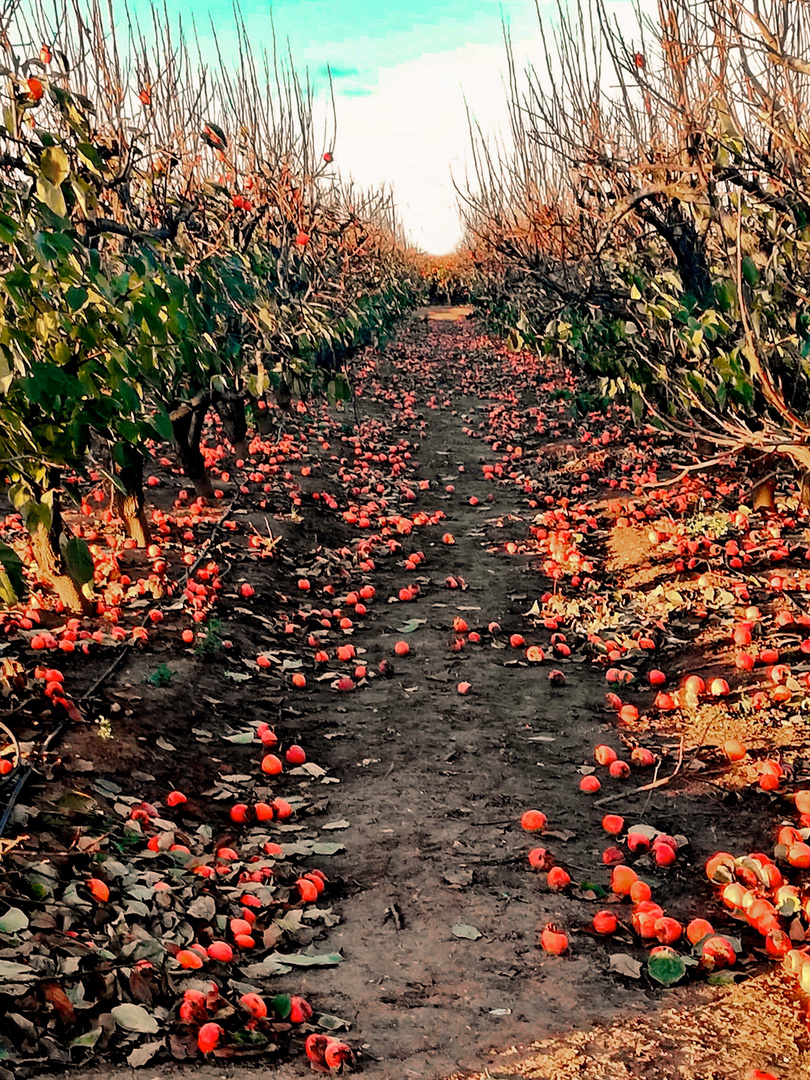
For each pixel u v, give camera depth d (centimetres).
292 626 757
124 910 358
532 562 949
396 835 459
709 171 626
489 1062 289
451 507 1189
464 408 1920
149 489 1049
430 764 538
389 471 1352
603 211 980
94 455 786
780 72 571
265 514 1020
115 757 488
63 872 374
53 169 456
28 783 434
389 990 334
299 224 1224
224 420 1212
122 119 812
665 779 498
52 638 592
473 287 3278
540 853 423
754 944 349
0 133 463
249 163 1166
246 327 986
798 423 513
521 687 653
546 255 1441
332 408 1695
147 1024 293
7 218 425
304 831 469
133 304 517
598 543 958
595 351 1061
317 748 569
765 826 442
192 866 411
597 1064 285
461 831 460
